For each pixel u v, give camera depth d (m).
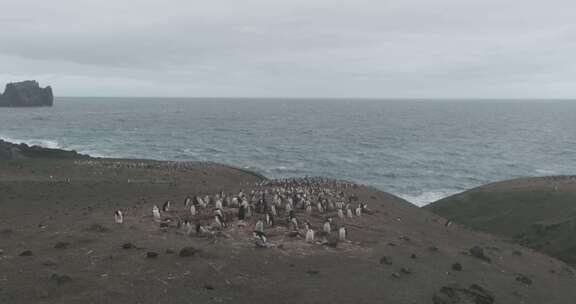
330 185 63.66
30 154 87.06
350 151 152.88
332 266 28.92
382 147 163.50
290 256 29.84
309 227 34.41
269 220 36.91
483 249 39.75
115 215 37.72
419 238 39.53
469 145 170.12
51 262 26.41
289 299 24.06
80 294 22.64
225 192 56.06
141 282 24.34
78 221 37.97
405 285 27.28
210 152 144.25
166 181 68.62
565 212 58.06
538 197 65.38
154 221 37.66
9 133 180.62
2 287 23.14
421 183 106.44
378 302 24.70
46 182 59.91
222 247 30.42
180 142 165.75
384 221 43.81
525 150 158.88
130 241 30.98
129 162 86.50
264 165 124.88
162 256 27.92
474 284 29.16
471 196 72.44
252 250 30.19
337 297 24.70
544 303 28.95
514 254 40.28
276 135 196.25
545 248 49.50
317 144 168.88
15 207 47.97
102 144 153.88
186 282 24.72
